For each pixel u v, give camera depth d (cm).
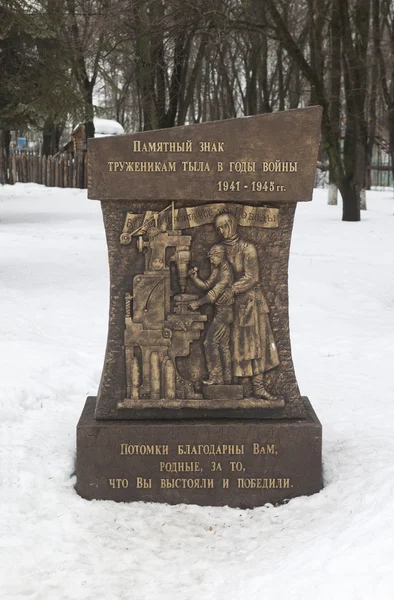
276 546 561
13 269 1712
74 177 4503
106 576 527
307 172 629
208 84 4600
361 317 1401
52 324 1258
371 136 4328
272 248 652
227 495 649
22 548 559
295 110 622
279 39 2570
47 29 2319
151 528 603
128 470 646
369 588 436
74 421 802
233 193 630
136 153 624
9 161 4656
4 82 2483
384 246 2239
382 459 688
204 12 2223
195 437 645
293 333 1267
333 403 898
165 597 500
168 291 653
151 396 657
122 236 643
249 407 659
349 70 2878
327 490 643
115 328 656
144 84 2642
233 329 658
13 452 706
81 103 2569
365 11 2920
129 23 2364
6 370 916
